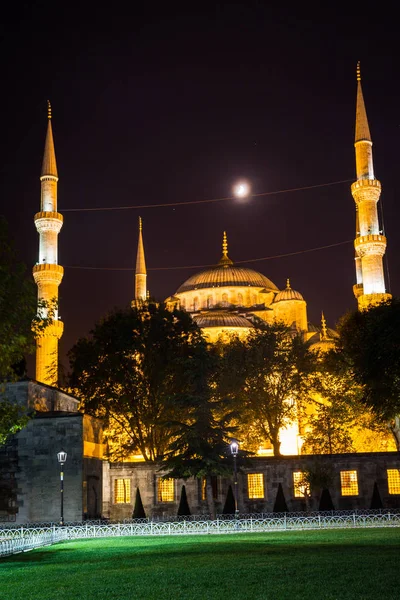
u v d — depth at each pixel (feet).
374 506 199.11
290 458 209.46
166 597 57.26
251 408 247.70
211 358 196.03
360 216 309.01
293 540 115.34
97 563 86.99
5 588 66.08
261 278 417.90
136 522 191.62
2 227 111.86
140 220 418.31
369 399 177.58
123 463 208.13
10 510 184.14
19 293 112.37
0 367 114.83
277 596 55.26
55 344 298.15
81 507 182.70
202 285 407.44
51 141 335.06
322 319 389.80
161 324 242.58
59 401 215.10
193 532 150.51
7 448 187.83
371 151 315.78
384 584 58.70
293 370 261.24
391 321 164.86
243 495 207.72
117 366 237.04
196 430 183.42
